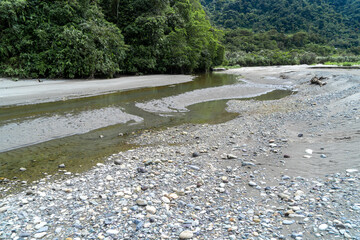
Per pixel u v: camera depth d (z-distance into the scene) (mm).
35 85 19141
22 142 7766
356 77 19406
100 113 11594
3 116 10625
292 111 11523
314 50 90312
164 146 7504
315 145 6301
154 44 33344
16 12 21281
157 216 3496
